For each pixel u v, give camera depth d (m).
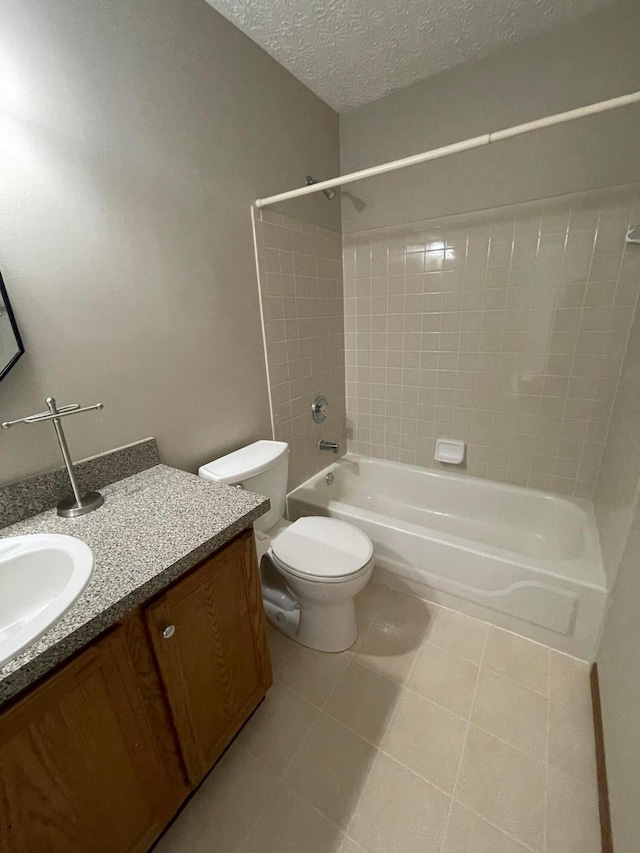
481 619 1.58
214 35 1.26
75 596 0.67
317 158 1.84
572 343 1.66
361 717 1.22
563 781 1.03
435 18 1.33
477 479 2.08
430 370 2.07
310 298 1.94
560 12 1.33
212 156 1.32
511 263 1.71
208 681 0.96
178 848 0.94
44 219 0.92
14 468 0.95
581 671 1.34
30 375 0.94
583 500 1.82
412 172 1.84
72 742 0.66
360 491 2.44
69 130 0.94
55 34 0.88
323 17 1.30
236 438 1.62
